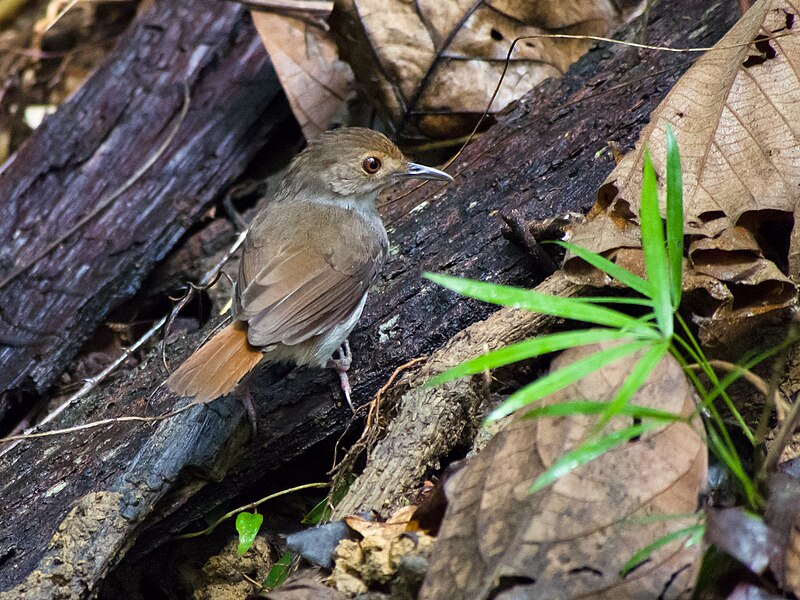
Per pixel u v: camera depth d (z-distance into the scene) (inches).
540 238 392.8
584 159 426.6
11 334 492.4
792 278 350.6
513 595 253.6
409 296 417.7
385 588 294.0
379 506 331.6
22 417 487.5
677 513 267.1
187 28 599.8
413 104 493.0
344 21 486.0
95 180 544.4
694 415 267.0
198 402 367.6
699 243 344.8
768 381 349.7
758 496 268.5
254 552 400.2
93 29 676.1
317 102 535.5
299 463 424.5
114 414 420.2
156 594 399.9
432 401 352.8
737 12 442.6
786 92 372.8
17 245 522.9
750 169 361.7
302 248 397.1
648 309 366.6
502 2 483.5
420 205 460.4
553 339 259.4
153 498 358.3
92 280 509.0
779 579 253.4
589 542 261.3
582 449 246.2
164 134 557.6
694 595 252.2
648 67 445.7
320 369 405.1
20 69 662.5
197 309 519.8
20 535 378.3
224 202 545.6
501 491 279.7
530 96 474.0
